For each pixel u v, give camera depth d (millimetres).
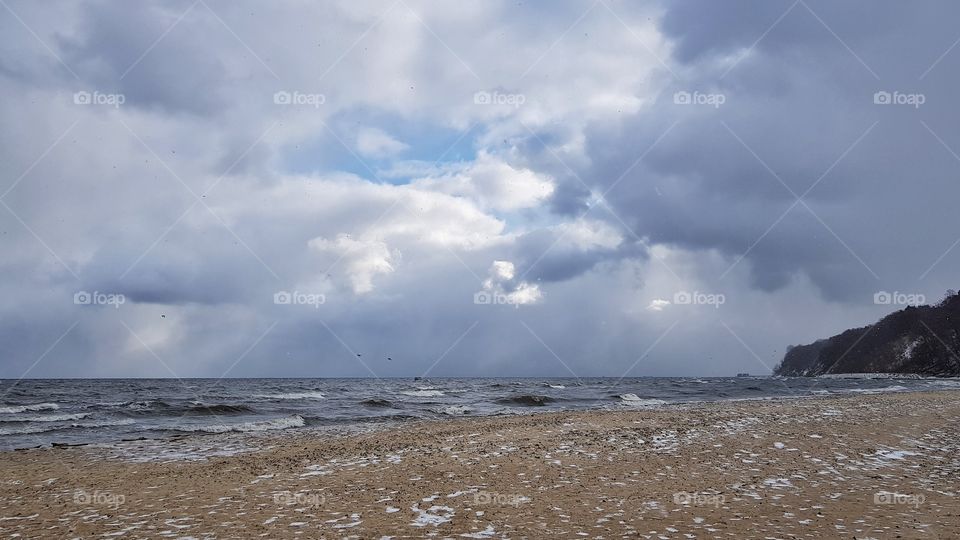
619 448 15953
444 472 13070
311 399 52375
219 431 26609
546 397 46844
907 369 190500
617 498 10469
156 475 13969
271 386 95375
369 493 11148
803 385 93750
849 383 106438
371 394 61562
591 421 23000
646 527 8617
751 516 9195
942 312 192750
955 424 21062
